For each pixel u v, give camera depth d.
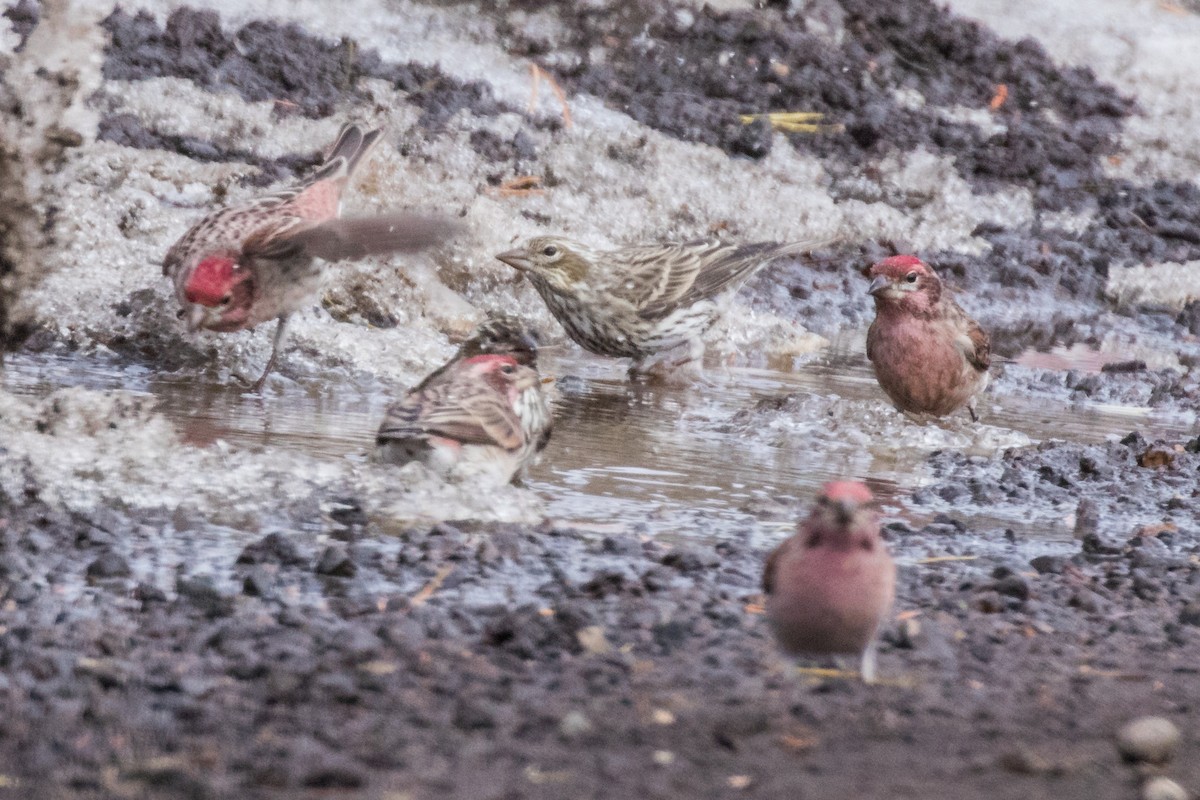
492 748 6.24
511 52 21.09
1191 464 13.00
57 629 7.36
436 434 10.11
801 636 7.02
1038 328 19.59
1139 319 20.70
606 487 10.97
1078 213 22.55
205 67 18.58
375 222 12.40
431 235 12.36
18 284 13.12
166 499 9.73
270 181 17.34
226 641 7.29
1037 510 11.35
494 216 17.81
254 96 18.61
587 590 8.46
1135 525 11.06
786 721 6.74
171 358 13.73
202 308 12.88
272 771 5.84
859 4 24.11
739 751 6.33
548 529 9.70
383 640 7.47
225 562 8.62
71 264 14.47
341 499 9.98
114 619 7.57
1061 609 8.74
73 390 12.15
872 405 14.05
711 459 12.11
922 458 12.79
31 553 8.51
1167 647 8.17
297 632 7.47
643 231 19.14
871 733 6.63
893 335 13.32
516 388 10.75
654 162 20.11
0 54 13.32
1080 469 12.60
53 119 13.23
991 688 7.34
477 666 7.20
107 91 17.66
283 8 20.06
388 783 5.85
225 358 13.75
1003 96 23.92
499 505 10.09
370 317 15.23
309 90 19.03
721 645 7.76
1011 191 22.47
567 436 12.51
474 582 8.55
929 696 7.16
